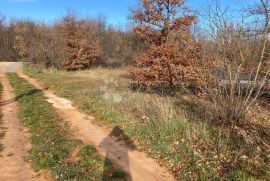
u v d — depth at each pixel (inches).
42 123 410.3
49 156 282.8
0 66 1558.8
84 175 248.5
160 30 633.0
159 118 360.2
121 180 244.4
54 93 706.2
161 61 560.4
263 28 342.3
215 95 371.2
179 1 602.2
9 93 695.7
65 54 1466.5
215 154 269.9
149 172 259.6
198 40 497.4
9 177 250.8
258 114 375.9
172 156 279.1
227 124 339.0
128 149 313.7
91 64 1584.6
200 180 235.1
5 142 336.8
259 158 256.7
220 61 356.8
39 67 1445.6
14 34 2230.6
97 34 1866.4
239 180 227.0
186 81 522.6
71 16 1807.3
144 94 562.9
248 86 354.0
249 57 343.6
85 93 652.1
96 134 367.6
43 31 1883.6
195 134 313.1
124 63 1614.2
